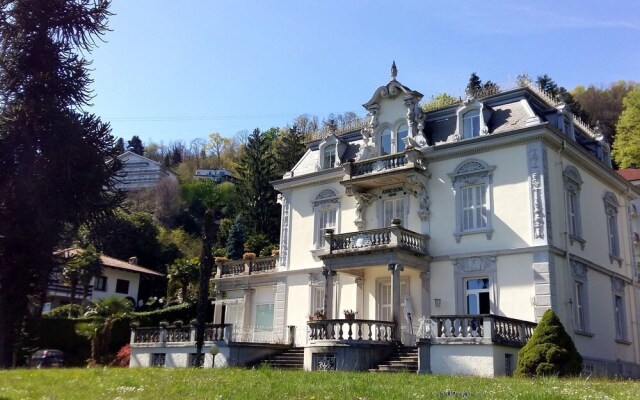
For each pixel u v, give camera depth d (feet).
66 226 79.46
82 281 143.13
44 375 42.98
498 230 77.92
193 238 243.19
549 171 77.51
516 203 77.20
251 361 85.25
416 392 31.37
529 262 74.43
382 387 33.81
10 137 71.61
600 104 252.83
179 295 153.99
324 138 103.35
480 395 30.37
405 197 88.38
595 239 87.61
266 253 166.71
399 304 77.71
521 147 78.33
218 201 268.41
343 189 96.84
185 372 45.42
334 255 84.89
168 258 205.57
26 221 72.74
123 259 197.16
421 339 67.31
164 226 249.75
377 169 89.04
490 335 62.64
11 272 72.90
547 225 74.02
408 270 85.05
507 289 75.41
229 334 84.43
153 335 98.22
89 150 74.43
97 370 48.37
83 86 80.38
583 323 78.69
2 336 71.82
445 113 89.51
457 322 66.03
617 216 98.27
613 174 95.30
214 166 395.14
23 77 75.77
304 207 102.53
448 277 81.05
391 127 93.09
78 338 121.70
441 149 84.89
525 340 67.77
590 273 83.51
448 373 64.23
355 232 83.97
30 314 80.74
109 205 78.69
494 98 85.76
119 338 119.24
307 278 97.81
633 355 91.81
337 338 74.59
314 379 38.83
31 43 76.28
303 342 93.45
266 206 194.18
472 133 84.23
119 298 122.72
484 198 80.59
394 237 79.36
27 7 74.69
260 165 199.11
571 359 58.34
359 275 90.07
